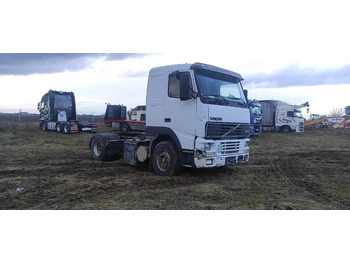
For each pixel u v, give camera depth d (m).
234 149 7.54
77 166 9.23
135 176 7.80
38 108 25.58
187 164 7.28
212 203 5.79
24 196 6.06
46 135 21.00
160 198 6.02
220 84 7.57
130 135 10.33
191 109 7.04
